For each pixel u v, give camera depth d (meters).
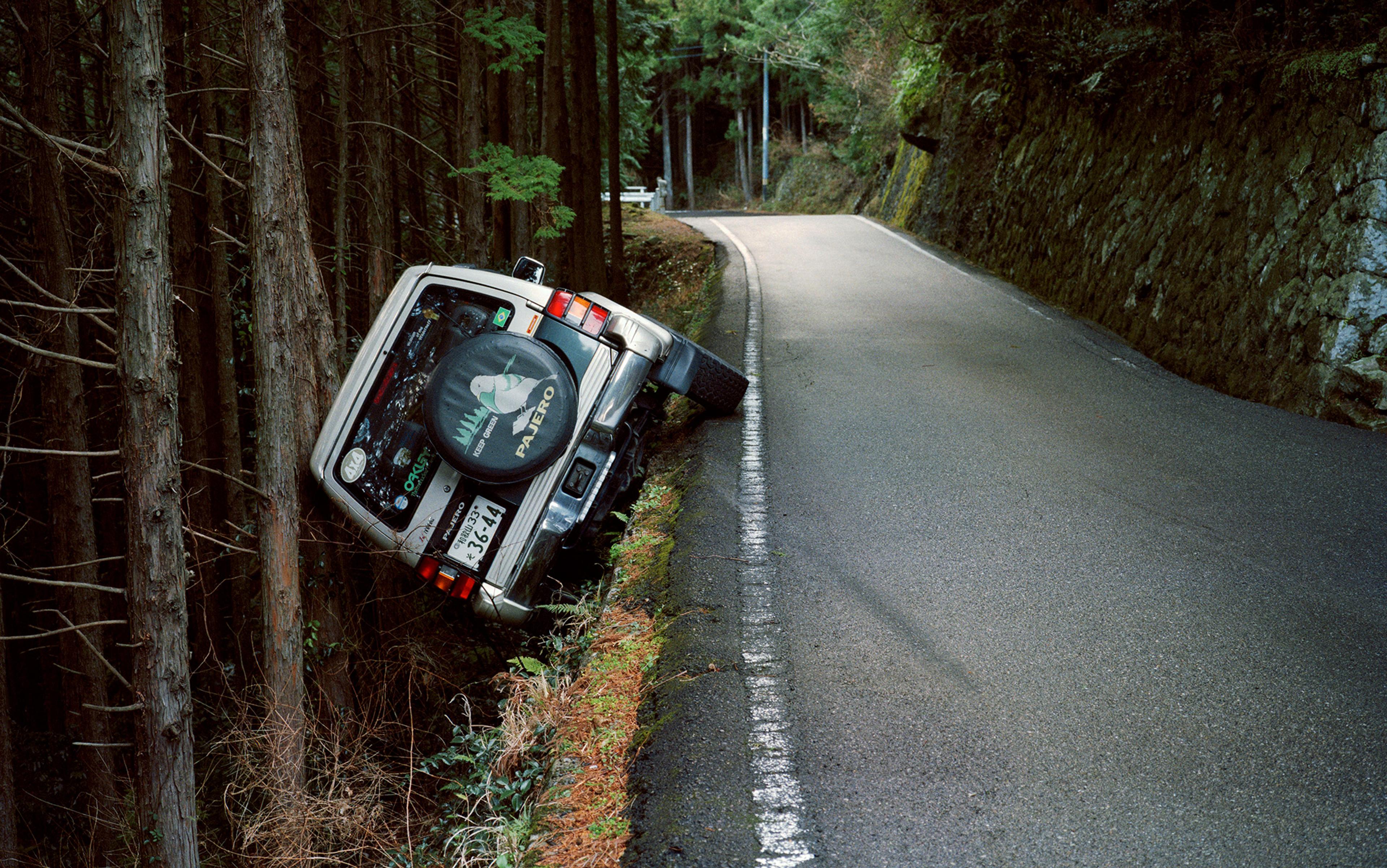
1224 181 9.38
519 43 9.92
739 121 53.78
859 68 27.28
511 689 4.51
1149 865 2.62
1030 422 7.41
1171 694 3.52
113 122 4.55
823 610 4.43
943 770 3.13
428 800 5.64
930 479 6.20
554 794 3.34
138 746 4.97
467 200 10.61
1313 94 8.22
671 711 3.62
